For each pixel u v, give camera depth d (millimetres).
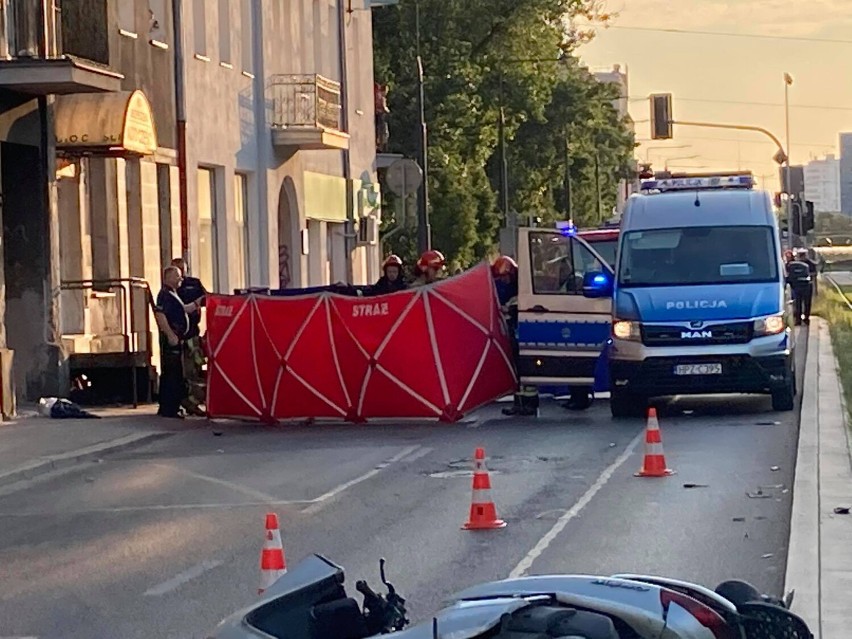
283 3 36312
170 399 22234
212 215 31609
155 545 11844
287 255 36812
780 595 9070
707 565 10195
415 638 5477
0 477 15836
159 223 28484
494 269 22203
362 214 43156
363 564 10664
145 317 25250
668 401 22391
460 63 61062
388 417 20703
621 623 5656
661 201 21234
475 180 61938
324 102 36094
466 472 15344
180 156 28984
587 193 87688
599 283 20625
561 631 5395
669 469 14875
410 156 59344
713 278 20250
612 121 95688
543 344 21000
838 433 16953
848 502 12281
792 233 39281
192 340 22234
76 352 24812
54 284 23688
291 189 36406
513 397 22344
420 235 41000
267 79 34500
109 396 24812
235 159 32375
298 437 19422
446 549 11133
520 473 15062
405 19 60594
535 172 75438
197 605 9609
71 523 13141
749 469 14703
